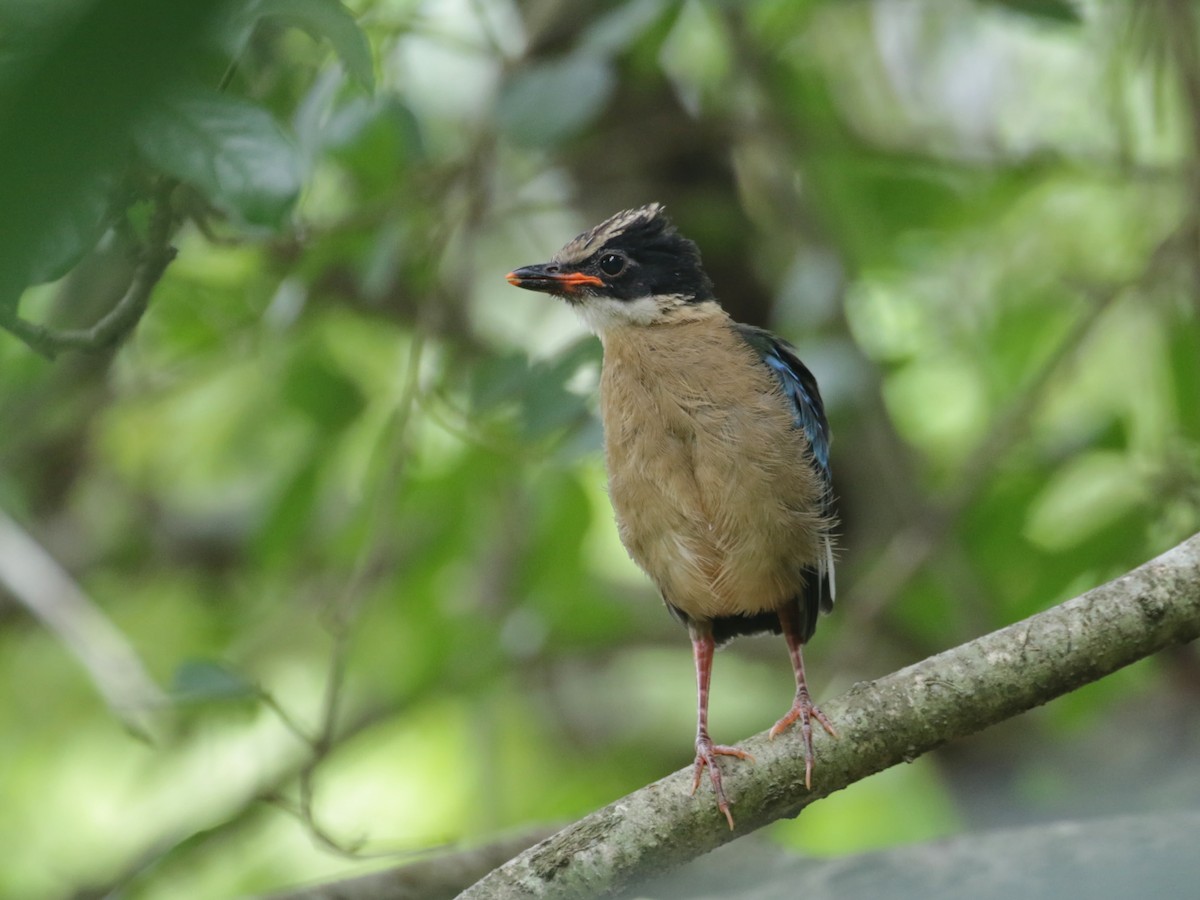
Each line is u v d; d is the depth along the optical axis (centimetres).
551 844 635
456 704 1467
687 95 1381
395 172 1064
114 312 680
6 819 1525
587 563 1323
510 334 1508
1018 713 621
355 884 873
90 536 1576
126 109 157
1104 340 1456
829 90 1393
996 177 1367
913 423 1534
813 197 1334
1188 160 1241
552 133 1002
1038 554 1227
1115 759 1192
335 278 1352
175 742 1446
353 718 1399
